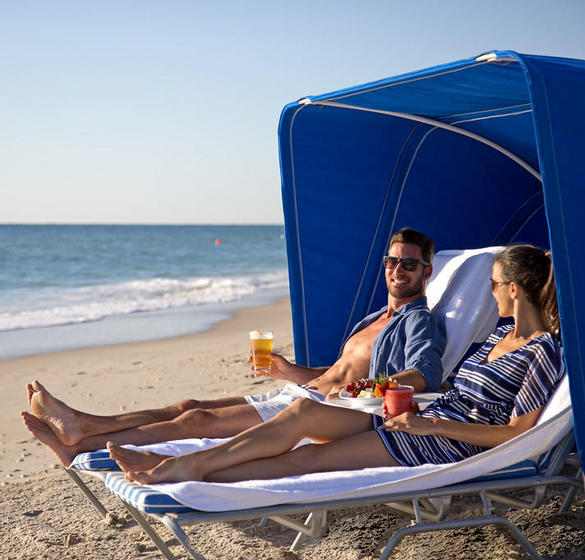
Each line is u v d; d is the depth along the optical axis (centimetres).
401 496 275
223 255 4572
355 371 452
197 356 991
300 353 512
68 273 3094
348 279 523
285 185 488
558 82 278
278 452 298
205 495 266
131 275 3008
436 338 410
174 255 4441
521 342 320
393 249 443
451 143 503
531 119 442
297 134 479
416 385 384
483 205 541
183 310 1642
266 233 10331
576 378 270
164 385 803
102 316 1530
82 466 335
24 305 1747
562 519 341
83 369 924
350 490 273
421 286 441
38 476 506
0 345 1132
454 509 372
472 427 305
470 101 411
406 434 305
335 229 510
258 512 266
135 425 364
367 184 509
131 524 400
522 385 309
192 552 251
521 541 278
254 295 2047
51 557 361
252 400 402
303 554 348
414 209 526
